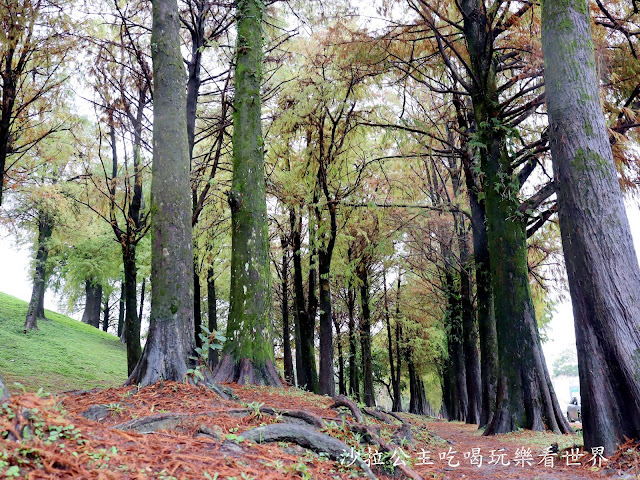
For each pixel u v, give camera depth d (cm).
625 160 949
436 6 1077
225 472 300
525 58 1030
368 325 2247
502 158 1048
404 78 1211
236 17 1087
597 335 527
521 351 948
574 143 572
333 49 1162
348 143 1333
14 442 258
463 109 1320
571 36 598
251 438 385
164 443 346
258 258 948
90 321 3306
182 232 652
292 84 1316
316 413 584
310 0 1183
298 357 2034
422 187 1717
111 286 3144
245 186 981
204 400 525
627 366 505
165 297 621
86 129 1702
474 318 1641
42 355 1828
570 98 583
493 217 1031
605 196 553
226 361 888
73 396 530
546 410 907
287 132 1327
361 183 1402
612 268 532
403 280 2488
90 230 2205
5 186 1360
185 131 699
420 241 1789
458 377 1962
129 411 447
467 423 1595
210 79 1212
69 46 1066
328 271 1365
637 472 436
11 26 937
